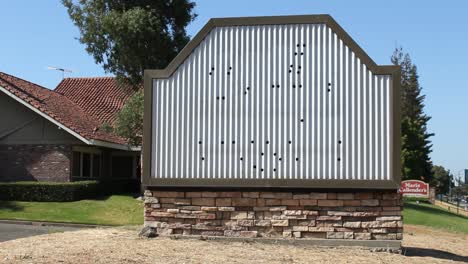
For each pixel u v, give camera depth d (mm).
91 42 27922
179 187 12477
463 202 97688
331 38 12273
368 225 11852
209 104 12492
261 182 12109
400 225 11797
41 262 9656
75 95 34125
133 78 28828
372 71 12078
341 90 12141
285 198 12102
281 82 12320
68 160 26875
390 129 11953
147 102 12641
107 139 28312
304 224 12008
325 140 12086
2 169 27406
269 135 12242
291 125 12195
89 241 12016
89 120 30125
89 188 26719
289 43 12383
